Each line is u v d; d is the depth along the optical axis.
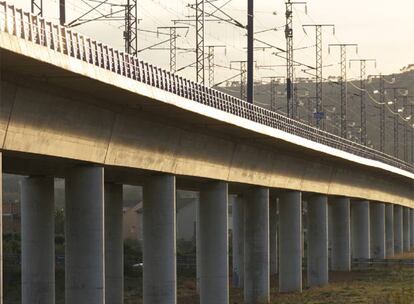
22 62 60.06
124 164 82.88
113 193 106.00
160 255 92.56
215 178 105.06
